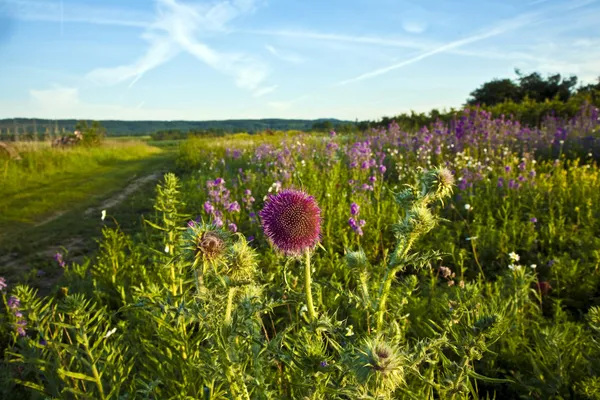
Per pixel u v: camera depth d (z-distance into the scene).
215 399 2.25
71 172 20.48
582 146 11.58
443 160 10.57
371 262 5.93
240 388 1.88
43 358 2.99
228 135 33.75
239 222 7.23
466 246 6.18
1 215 10.81
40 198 13.09
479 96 38.81
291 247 2.20
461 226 6.75
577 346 3.41
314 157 12.20
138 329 3.61
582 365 3.23
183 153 26.61
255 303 2.03
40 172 18.58
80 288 5.06
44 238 8.64
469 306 2.91
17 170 17.58
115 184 16.52
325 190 8.23
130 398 2.50
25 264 7.08
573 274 5.00
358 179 8.88
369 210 6.97
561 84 36.19
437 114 22.06
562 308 4.64
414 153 11.64
